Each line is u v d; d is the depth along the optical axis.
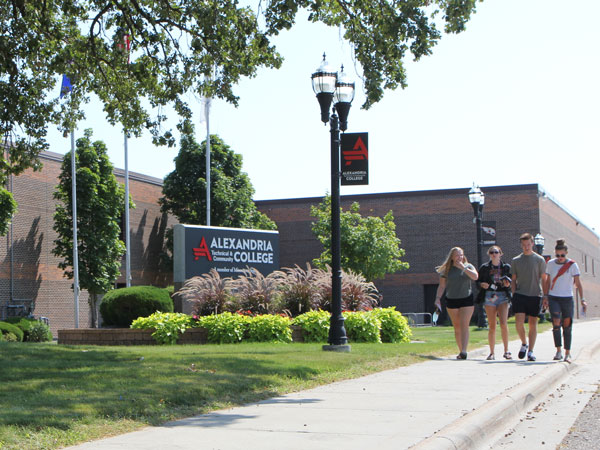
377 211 45.78
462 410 7.13
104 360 11.22
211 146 44.25
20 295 34.56
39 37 15.43
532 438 6.59
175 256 21.25
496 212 43.78
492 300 12.97
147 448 5.42
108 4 15.08
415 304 44.66
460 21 12.78
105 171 36.56
